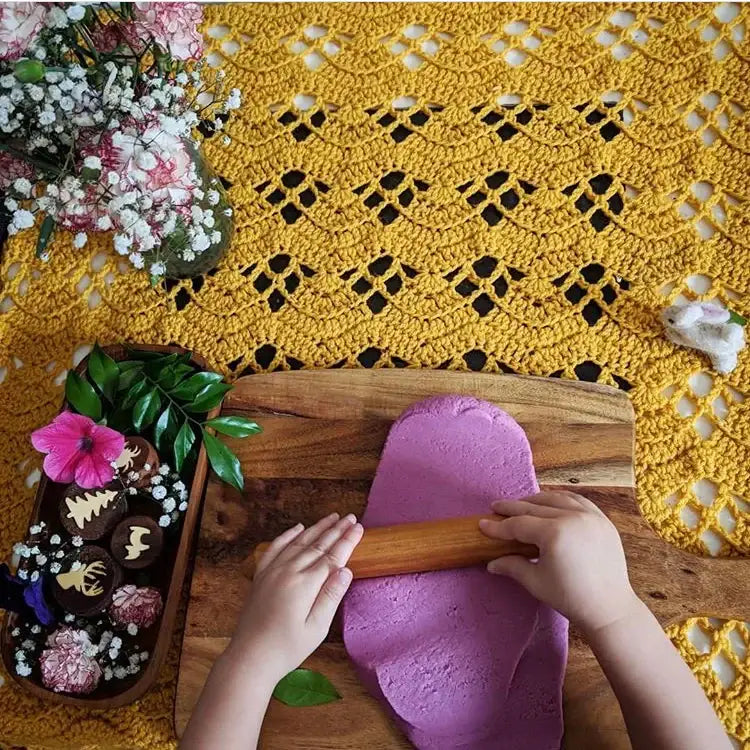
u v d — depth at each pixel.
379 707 0.59
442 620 0.58
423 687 0.57
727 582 0.61
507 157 0.71
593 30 0.73
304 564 0.56
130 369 0.62
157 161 0.50
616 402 0.65
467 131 0.72
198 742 0.51
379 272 0.70
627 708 0.54
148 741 0.61
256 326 0.69
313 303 0.70
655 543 0.62
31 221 0.52
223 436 0.65
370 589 0.59
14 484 0.67
